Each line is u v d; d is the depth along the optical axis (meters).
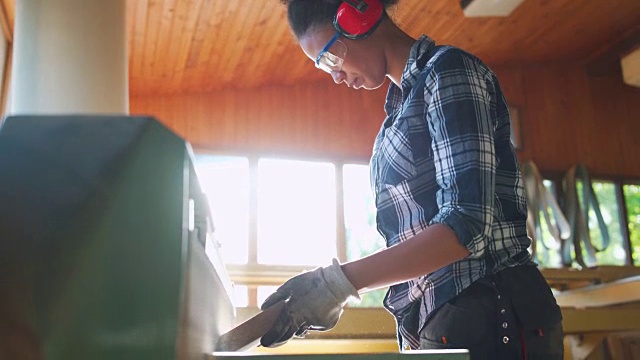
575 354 4.00
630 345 4.43
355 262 0.96
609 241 6.73
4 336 0.54
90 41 1.94
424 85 1.10
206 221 0.82
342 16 1.23
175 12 4.83
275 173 6.55
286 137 6.64
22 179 0.58
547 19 6.48
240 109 6.54
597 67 7.63
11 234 0.56
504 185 1.12
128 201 0.59
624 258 7.34
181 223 0.60
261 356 0.75
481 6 4.84
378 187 1.20
